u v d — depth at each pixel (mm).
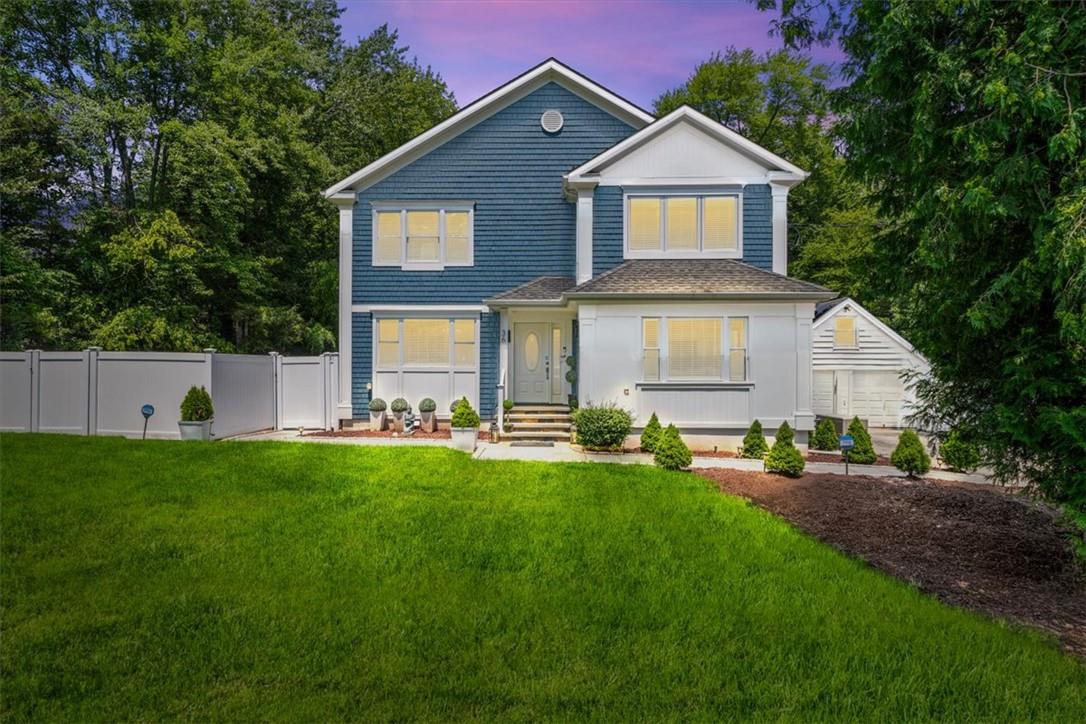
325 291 25328
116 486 7359
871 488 8477
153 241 18141
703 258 13641
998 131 4879
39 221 19656
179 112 21156
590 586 4727
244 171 20781
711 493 7969
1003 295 5152
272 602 4277
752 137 29219
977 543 6262
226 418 12812
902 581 5129
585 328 12250
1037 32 4801
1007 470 5930
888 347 18266
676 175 13648
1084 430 4910
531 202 14688
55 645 3631
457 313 14664
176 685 3266
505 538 5883
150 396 12195
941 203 5383
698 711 3115
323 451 10070
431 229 14750
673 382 12156
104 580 4598
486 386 14633
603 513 6836
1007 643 3920
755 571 5160
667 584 4809
